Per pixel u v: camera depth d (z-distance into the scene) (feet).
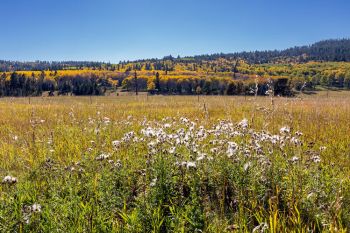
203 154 15.62
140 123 33.45
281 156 17.21
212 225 12.09
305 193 13.43
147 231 11.89
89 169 17.06
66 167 17.38
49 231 11.35
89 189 14.47
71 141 25.08
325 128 29.55
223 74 562.66
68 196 13.60
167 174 14.56
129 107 61.52
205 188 14.48
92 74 505.25
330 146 22.53
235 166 14.97
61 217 12.00
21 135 27.96
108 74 527.40
